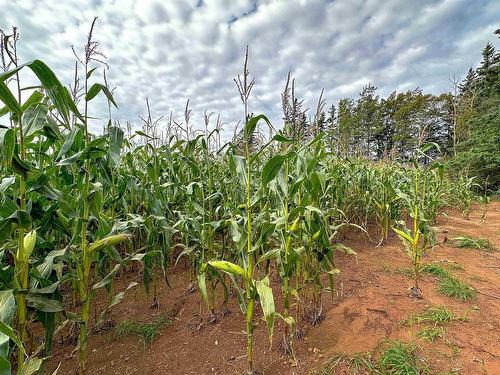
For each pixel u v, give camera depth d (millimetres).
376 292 3348
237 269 1971
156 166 3531
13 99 1455
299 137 2896
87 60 2008
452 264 4160
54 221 1950
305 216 2609
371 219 6910
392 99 40812
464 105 22531
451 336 2447
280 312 3035
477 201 11898
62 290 3625
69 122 1685
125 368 2277
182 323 2922
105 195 2988
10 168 1491
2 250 1793
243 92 1976
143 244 4074
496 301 3080
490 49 23531
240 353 2406
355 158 7340
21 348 1058
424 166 3943
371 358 2197
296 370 2164
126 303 3348
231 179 3475
